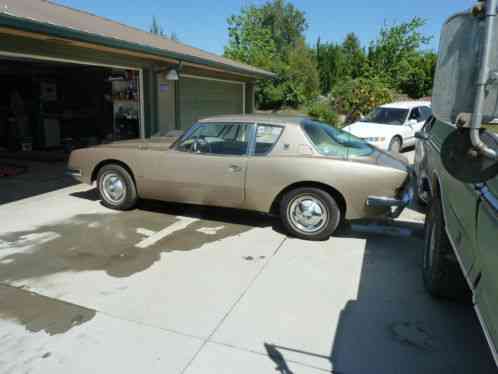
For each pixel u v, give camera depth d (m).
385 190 4.02
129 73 8.63
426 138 4.78
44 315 2.85
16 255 3.86
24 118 10.26
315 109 18.69
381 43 26.47
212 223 4.89
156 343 2.56
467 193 2.21
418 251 4.11
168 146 5.03
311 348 2.54
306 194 4.27
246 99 14.57
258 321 2.82
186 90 10.05
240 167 4.45
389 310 2.98
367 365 2.38
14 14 4.69
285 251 4.06
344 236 4.51
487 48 1.41
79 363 2.37
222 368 2.34
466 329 2.75
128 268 3.62
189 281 3.39
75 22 6.36
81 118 11.82
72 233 4.47
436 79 1.59
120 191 5.24
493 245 1.65
